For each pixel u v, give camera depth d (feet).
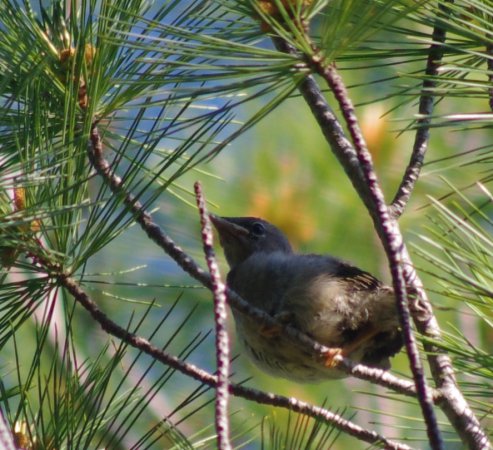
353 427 23.26
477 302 21.30
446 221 23.13
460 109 41.32
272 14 21.58
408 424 38.91
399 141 39.99
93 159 24.03
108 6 23.86
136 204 24.00
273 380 42.75
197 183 19.80
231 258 37.83
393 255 18.98
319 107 24.88
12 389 23.00
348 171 24.62
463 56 26.73
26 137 22.41
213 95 21.97
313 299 29.68
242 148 41.34
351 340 30.17
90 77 24.41
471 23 22.08
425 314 24.80
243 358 44.57
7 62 23.43
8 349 41.24
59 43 24.68
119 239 47.47
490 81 21.72
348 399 41.04
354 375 24.59
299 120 41.81
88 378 22.63
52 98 24.67
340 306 29.76
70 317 23.21
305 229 40.09
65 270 23.34
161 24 21.12
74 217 23.13
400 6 22.50
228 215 40.40
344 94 20.40
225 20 22.99
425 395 17.69
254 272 30.89
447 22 21.25
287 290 30.14
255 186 40.65
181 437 22.91
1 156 23.89
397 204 25.89
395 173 39.73
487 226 39.01
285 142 41.42
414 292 24.73
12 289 23.47
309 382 31.09
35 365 22.36
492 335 35.50
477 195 39.78
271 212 40.11
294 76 20.70
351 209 40.42
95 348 45.11
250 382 43.32
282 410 39.37
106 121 25.43
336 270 30.55
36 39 24.08
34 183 21.02
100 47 23.58
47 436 21.88
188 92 21.42
